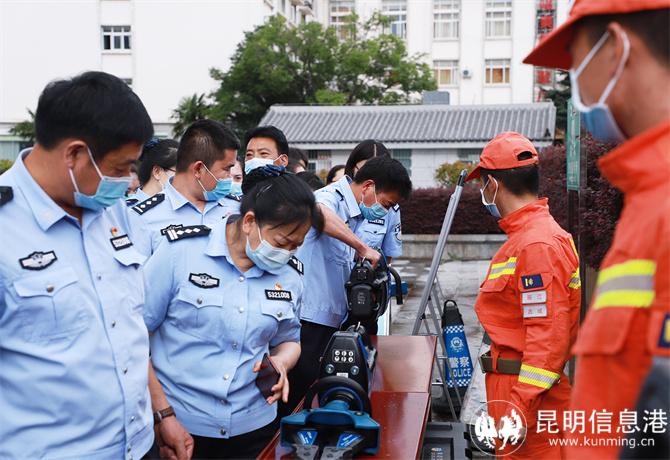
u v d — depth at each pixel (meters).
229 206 3.29
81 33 24.83
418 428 2.02
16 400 1.64
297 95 22.23
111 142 1.65
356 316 2.71
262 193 2.08
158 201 3.18
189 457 2.07
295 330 2.37
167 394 2.21
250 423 2.22
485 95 28.08
